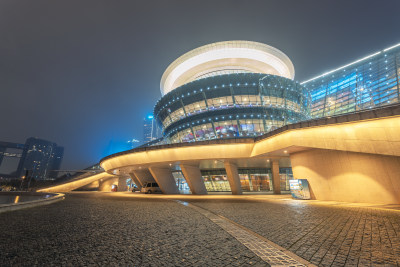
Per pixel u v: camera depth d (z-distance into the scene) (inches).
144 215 389.4
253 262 155.4
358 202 645.3
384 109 535.8
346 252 177.5
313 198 779.4
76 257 164.9
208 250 184.5
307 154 822.5
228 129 1798.7
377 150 545.6
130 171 1685.5
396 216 364.8
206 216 379.2
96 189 2770.7
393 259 160.1
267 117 1788.9
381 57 2388.0
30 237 224.7
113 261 157.1
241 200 773.3
